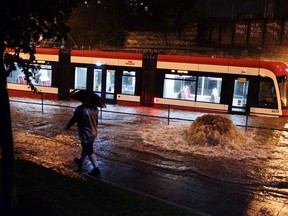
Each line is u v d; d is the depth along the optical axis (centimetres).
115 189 677
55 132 1329
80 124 825
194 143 1189
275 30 2984
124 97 2233
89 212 508
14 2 397
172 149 1126
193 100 2092
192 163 989
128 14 4175
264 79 1977
